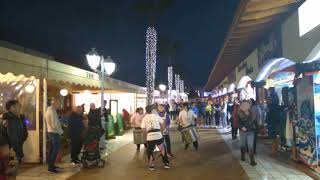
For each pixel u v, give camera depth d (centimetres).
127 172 1102
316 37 917
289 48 1177
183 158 1339
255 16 1138
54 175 1072
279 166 1120
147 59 2155
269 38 1455
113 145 1759
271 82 1598
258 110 1412
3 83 1252
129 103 2759
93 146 1188
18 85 1252
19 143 976
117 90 2252
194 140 1534
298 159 1137
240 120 1190
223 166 1155
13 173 541
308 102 1013
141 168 1161
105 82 1844
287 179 945
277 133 1363
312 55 971
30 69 1078
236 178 975
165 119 1372
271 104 1417
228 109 2325
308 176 971
